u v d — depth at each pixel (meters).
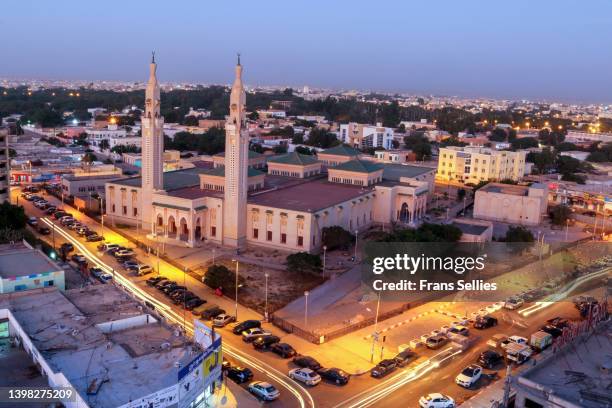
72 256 128.62
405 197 174.25
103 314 80.12
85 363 66.88
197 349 72.25
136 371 65.88
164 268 126.88
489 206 188.38
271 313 103.94
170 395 61.47
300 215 139.00
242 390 76.44
